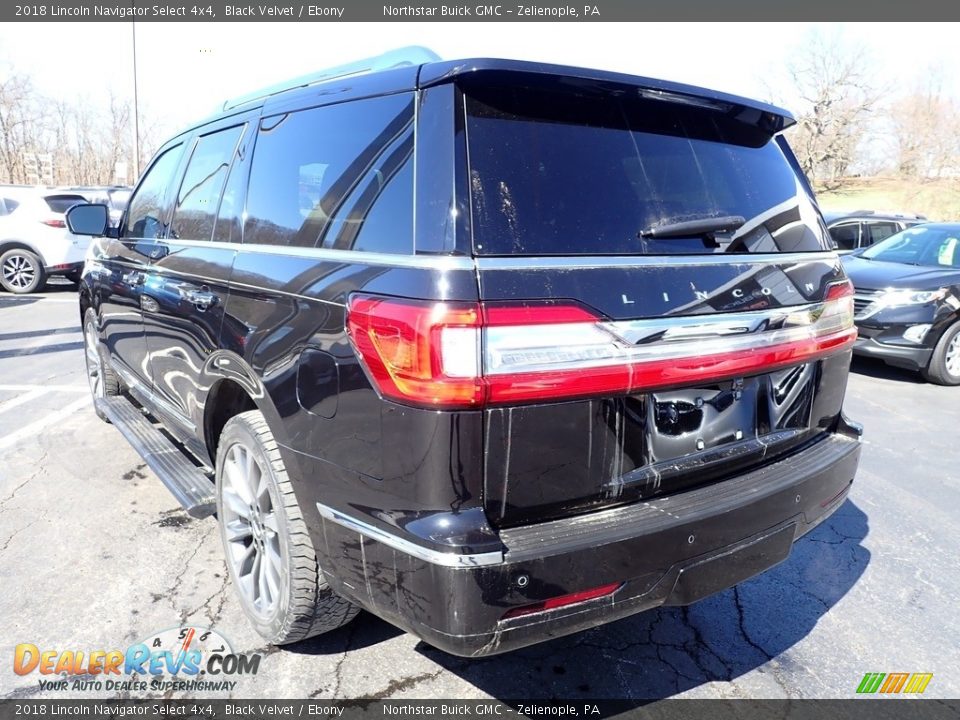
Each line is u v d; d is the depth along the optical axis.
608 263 2.05
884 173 44.66
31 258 11.88
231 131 3.19
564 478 2.01
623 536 2.00
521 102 2.13
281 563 2.47
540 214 2.03
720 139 2.60
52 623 2.79
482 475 1.88
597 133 2.25
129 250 4.06
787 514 2.41
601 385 1.98
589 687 2.54
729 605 3.09
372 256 2.10
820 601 3.13
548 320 1.90
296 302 2.30
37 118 31.97
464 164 1.97
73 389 6.18
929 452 5.09
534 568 1.88
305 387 2.21
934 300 6.87
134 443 3.79
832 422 2.85
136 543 3.43
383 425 1.95
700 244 2.32
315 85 2.68
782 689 2.55
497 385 1.84
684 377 2.15
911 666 2.70
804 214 2.77
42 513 3.72
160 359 3.59
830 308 2.65
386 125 2.21
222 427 3.12
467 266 1.86
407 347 1.86
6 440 4.82
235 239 2.89
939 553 3.58
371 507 2.03
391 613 2.04
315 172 2.48
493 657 2.69
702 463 2.29
